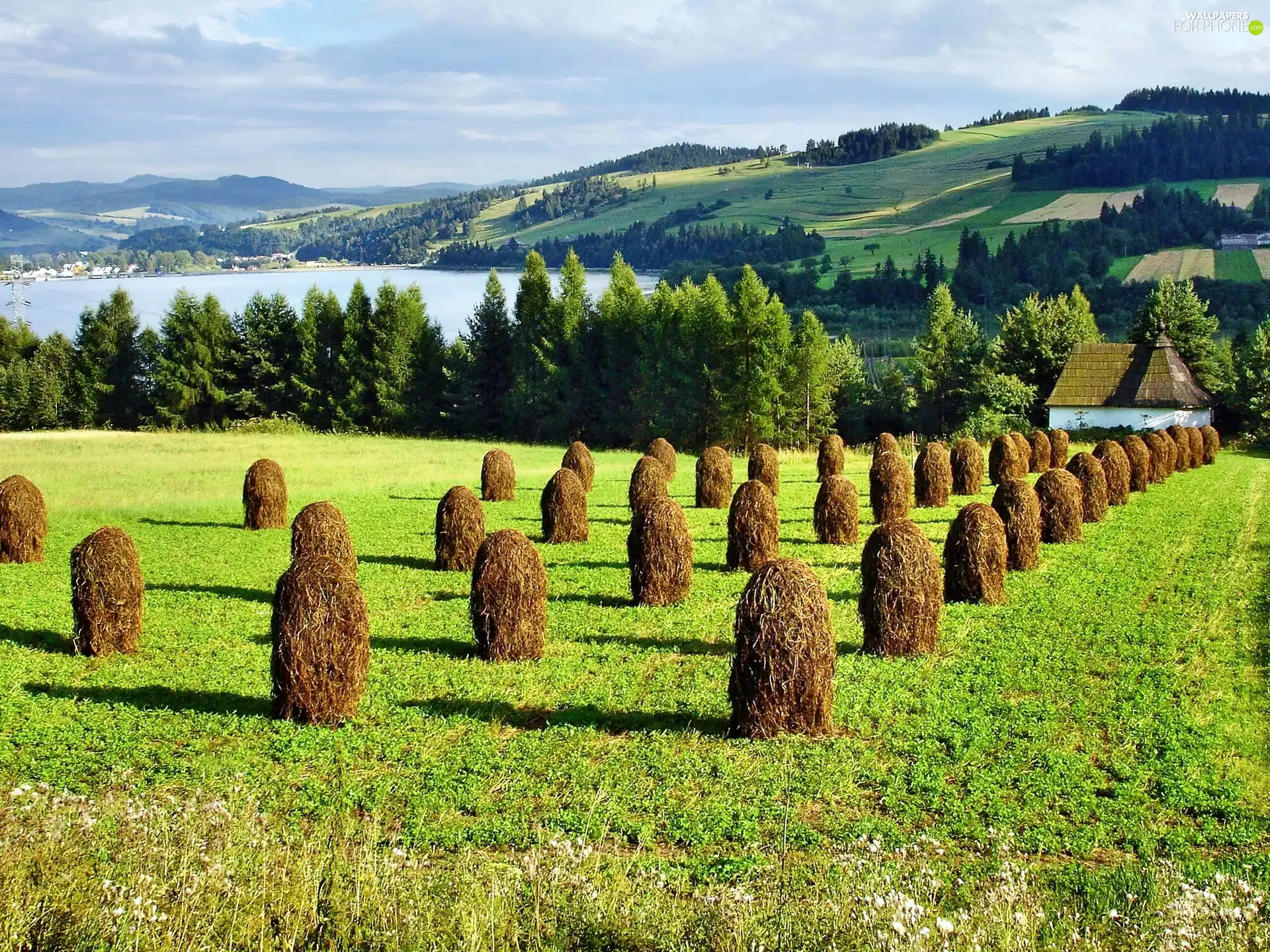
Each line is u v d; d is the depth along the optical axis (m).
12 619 17.72
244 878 7.84
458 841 9.42
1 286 188.75
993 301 109.88
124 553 15.67
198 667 14.91
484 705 13.09
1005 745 11.70
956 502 31.77
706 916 7.55
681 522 18.58
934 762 11.22
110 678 14.45
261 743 11.88
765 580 11.99
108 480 38.16
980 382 67.00
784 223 191.50
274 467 27.22
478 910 7.43
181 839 8.40
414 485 36.03
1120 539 24.92
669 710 12.92
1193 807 10.17
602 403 74.00
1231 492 34.66
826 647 11.95
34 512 23.25
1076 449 52.19
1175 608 17.86
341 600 12.58
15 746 11.86
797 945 7.15
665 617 17.52
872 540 15.52
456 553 21.39
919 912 7.52
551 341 74.12
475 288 196.00
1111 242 120.69
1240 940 7.21
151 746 11.83
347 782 10.73
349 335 75.81
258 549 24.06
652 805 10.17
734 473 41.59
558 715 12.70
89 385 76.31
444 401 77.50
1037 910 7.73
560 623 17.12
